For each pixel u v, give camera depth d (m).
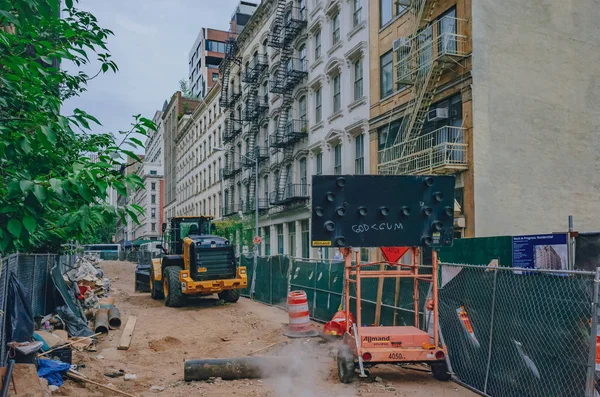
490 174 16.41
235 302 17.91
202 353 9.58
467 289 7.29
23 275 9.42
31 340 6.75
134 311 15.79
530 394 5.84
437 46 17.94
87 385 6.92
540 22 17.64
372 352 7.11
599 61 18.30
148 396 6.76
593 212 17.62
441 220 7.34
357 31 23.66
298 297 11.27
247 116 38.41
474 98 16.44
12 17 4.36
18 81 4.69
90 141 6.51
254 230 38.06
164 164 85.44
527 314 5.97
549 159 17.23
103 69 6.15
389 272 7.72
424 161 17.28
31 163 4.97
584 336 5.12
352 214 7.17
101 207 4.08
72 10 5.96
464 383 7.13
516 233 16.56
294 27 29.98
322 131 27.27
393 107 20.70
